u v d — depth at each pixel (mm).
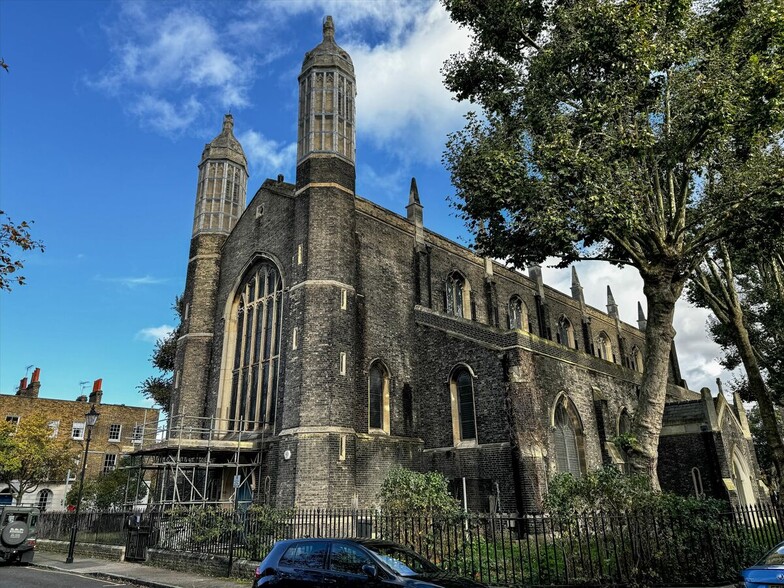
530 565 12695
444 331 26797
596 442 26297
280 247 28109
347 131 28016
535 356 24016
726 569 12227
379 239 29094
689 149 15828
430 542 13977
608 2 15102
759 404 20375
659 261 16438
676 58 15188
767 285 26281
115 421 52656
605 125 16141
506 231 17562
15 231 12328
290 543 10844
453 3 18297
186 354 30391
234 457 25719
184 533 19047
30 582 16109
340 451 22047
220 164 34594
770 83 13867
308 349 23359
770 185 15305
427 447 25734
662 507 12750
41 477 42531
